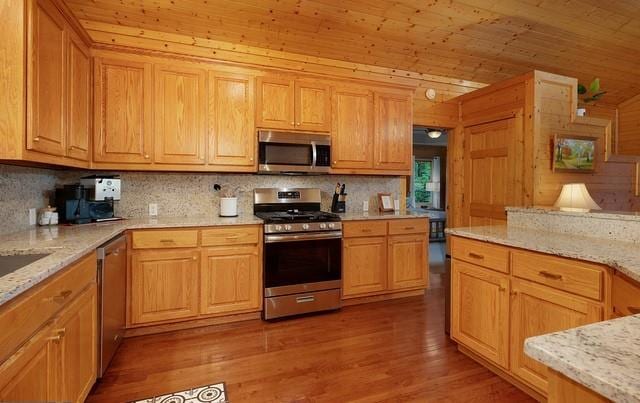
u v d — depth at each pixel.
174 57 2.95
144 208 3.23
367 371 2.21
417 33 3.64
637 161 4.27
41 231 2.24
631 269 1.34
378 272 3.49
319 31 3.45
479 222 4.23
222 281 2.89
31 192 2.41
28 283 1.13
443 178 8.90
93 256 1.87
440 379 2.12
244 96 3.18
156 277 2.70
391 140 3.79
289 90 3.34
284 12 3.15
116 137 2.81
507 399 1.92
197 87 3.03
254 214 3.45
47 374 1.30
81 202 2.66
